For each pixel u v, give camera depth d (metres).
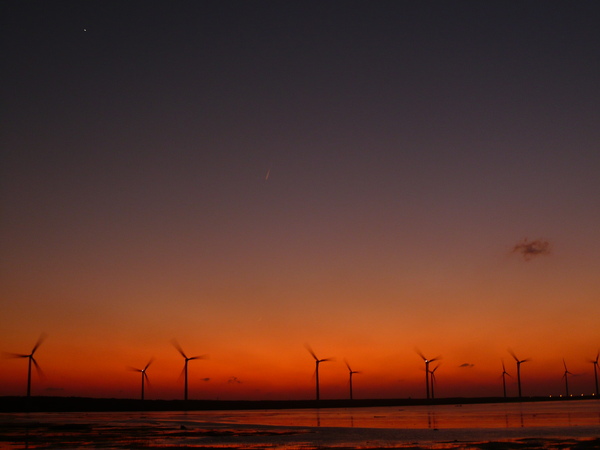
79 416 190.62
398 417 158.38
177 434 91.62
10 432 98.25
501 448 62.28
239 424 125.25
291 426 113.56
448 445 67.12
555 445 63.91
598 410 180.38
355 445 69.94
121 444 73.88
